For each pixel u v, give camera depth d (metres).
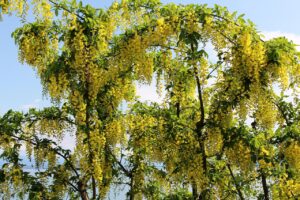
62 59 10.22
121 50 9.95
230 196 11.59
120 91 11.23
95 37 9.95
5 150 11.37
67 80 10.28
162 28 9.49
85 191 11.24
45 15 10.11
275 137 9.99
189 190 12.16
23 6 10.04
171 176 11.10
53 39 10.40
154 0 9.73
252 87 9.32
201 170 9.99
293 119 10.66
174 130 10.34
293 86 9.68
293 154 9.70
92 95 10.39
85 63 10.02
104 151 11.19
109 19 10.19
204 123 10.19
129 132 11.66
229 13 9.37
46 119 11.18
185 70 10.59
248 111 9.47
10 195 11.41
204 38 9.39
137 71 10.29
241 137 9.45
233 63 9.34
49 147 11.30
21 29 10.34
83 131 10.50
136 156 11.90
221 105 9.77
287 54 9.31
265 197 10.88
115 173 11.72
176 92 11.21
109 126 10.99
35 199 10.87
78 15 9.97
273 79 9.34
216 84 9.91
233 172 12.34
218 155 10.27
